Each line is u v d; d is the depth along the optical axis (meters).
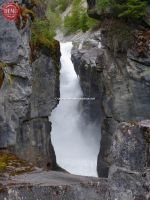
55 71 13.40
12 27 9.40
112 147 3.45
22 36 10.23
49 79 13.10
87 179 5.53
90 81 17.22
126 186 3.33
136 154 3.27
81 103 17.86
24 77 10.41
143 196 3.22
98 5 15.09
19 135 11.78
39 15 12.80
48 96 13.11
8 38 9.41
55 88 13.45
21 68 10.23
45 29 13.19
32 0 11.96
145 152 3.21
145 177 3.21
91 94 17.31
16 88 10.23
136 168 3.27
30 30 11.40
